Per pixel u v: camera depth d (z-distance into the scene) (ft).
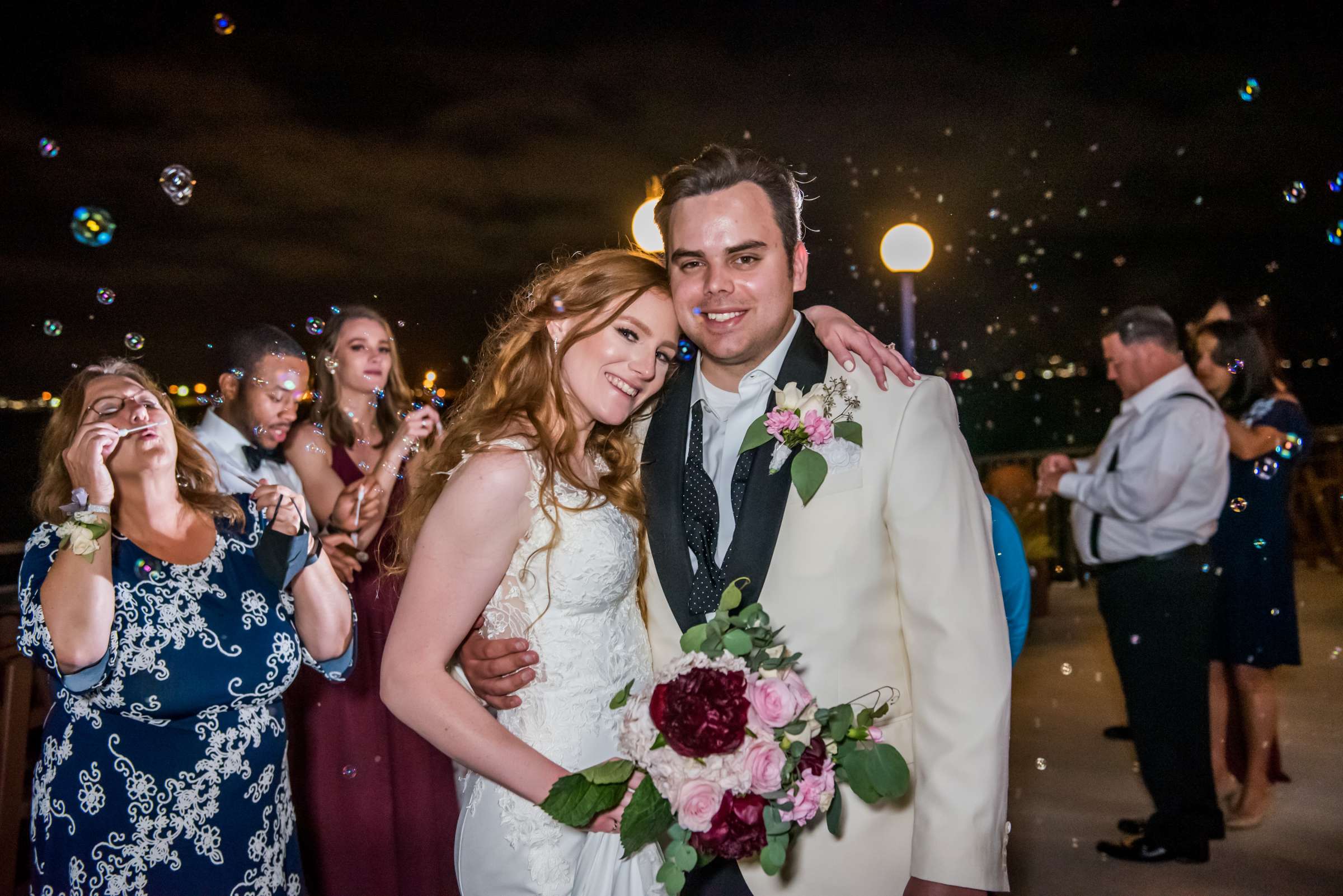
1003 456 27.37
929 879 4.95
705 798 4.22
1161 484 10.30
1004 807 5.05
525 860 5.37
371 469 10.68
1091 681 17.44
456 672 6.01
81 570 5.67
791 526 5.48
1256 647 11.30
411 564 5.31
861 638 5.39
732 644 4.53
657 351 5.72
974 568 5.24
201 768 6.01
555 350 5.77
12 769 8.27
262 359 9.72
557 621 5.47
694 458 5.91
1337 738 13.64
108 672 5.80
